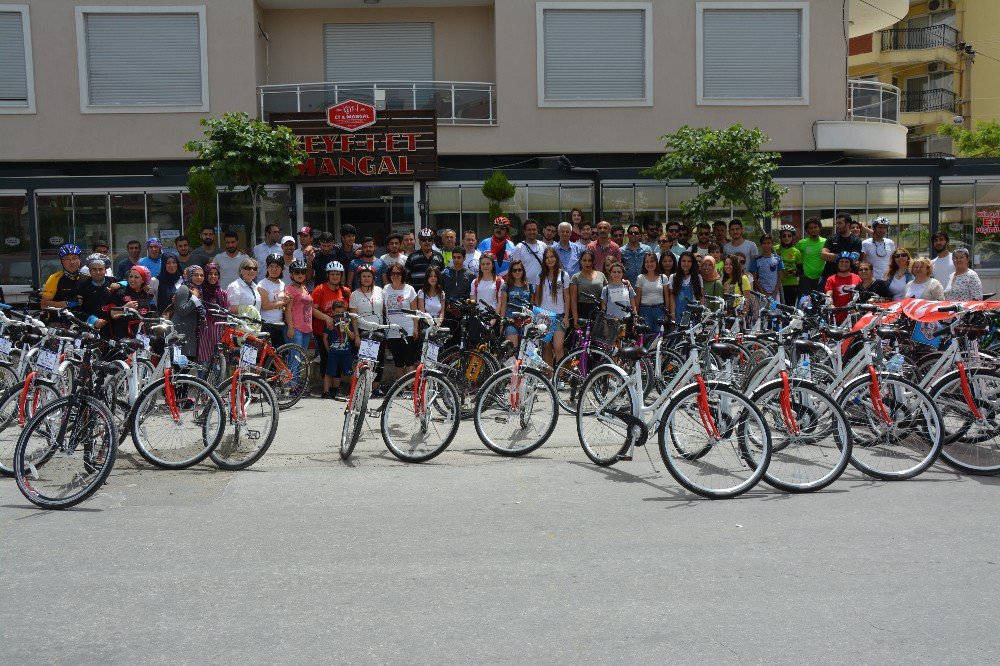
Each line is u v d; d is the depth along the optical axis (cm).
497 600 427
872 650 370
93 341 638
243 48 1870
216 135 1346
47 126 1858
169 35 1869
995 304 696
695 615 407
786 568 466
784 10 1950
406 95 1930
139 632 395
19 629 399
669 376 706
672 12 1927
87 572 471
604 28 1925
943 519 551
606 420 711
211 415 703
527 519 563
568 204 1600
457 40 2019
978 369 681
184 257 1146
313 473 697
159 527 552
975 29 3666
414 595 435
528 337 765
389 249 1107
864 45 3856
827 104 1966
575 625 398
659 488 639
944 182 1636
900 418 658
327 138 1539
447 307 1019
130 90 1872
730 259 1065
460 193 1603
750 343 739
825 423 628
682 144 1465
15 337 853
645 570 466
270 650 376
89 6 1847
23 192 1530
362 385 742
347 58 2011
